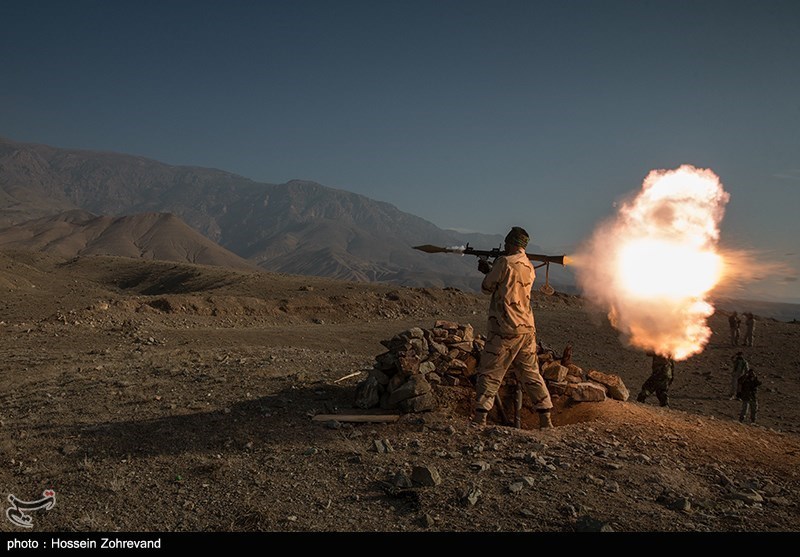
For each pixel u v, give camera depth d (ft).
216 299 97.50
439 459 20.34
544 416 24.67
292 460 20.33
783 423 49.44
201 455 20.89
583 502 17.01
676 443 23.35
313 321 100.99
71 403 27.86
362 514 16.39
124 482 18.78
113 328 68.64
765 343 87.71
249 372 33.37
